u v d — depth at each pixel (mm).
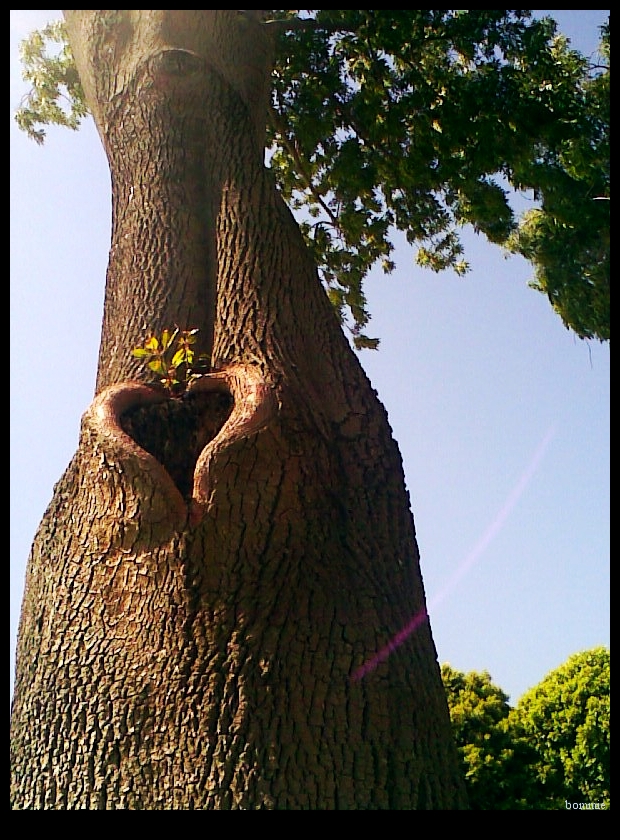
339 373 4289
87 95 5824
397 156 8781
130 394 3908
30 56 9406
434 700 3607
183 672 3297
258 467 3545
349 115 8828
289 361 4109
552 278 9023
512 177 8430
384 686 3406
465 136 8266
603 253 8633
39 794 3367
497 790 18891
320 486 3756
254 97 5719
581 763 19016
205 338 4566
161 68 5270
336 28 8125
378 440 4152
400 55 8500
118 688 3357
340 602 3525
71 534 3795
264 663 3287
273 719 3193
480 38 8336
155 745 3230
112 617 3494
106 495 3631
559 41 9031
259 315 4273
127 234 4977
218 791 3080
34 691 3580
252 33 5863
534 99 8133
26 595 3938
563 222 8320
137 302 4637
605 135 8195
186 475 3775
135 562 3508
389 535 3906
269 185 4926
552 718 19672
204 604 3385
